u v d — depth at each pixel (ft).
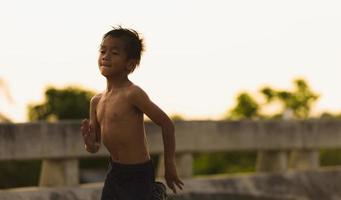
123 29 25.29
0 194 34.45
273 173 45.52
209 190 41.96
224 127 42.93
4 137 34.91
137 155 25.46
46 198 35.78
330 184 47.88
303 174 46.80
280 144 45.42
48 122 36.22
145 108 25.23
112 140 25.41
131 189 25.53
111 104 25.46
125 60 25.21
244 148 43.80
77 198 36.70
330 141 47.70
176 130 40.91
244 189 43.68
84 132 26.18
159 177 40.60
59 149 36.47
